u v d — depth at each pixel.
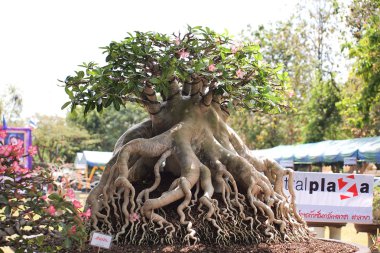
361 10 20.34
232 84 6.29
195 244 5.65
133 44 6.10
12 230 4.40
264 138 35.72
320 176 10.52
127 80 6.00
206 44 6.34
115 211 5.92
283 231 6.20
